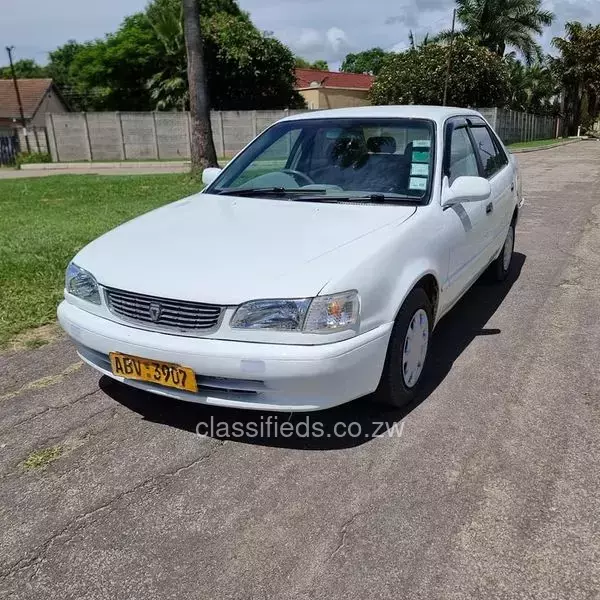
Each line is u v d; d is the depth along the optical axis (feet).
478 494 8.33
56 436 10.05
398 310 9.57
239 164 14.10
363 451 9.41
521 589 6.75
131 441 9.85
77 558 7.38
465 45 92.12
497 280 17.54
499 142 17.54
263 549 7.44
